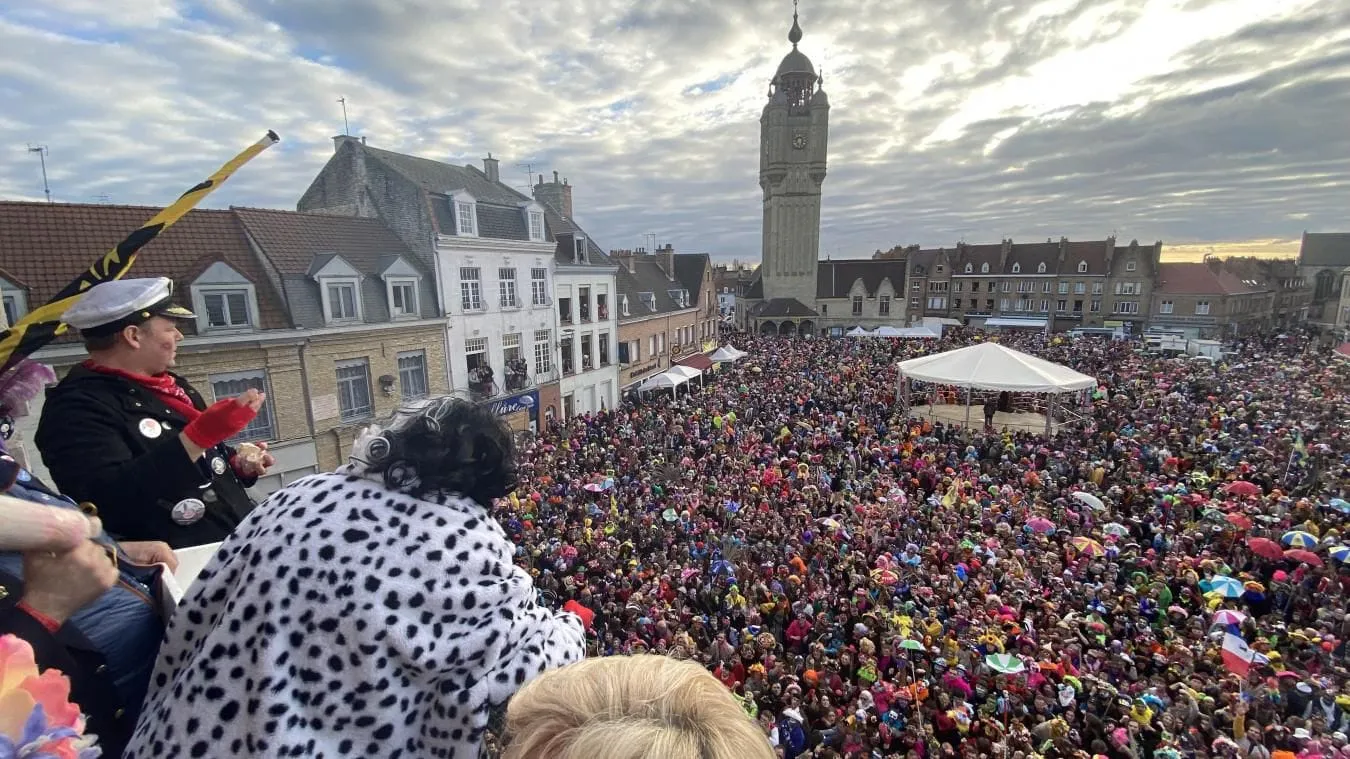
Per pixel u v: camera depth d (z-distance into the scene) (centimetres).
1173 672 997
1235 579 1257
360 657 133
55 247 1773
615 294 3794
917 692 921
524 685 144
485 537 156
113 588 155
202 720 132
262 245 2141
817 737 877
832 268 8150
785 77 7750
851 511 1689
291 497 153
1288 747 836
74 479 198
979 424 3033
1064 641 1057
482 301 2777
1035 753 812
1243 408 2822
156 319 231
